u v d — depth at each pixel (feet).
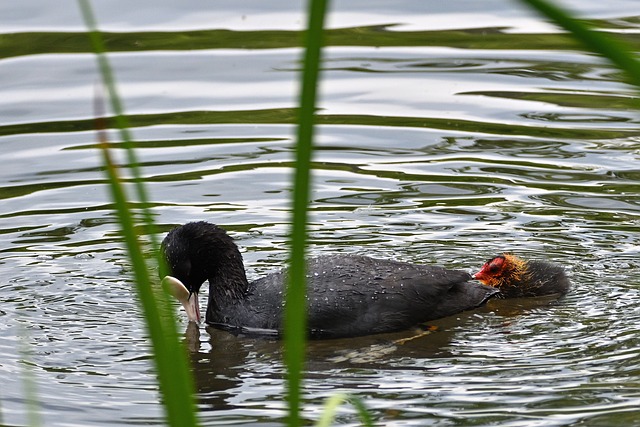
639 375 31.35
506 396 30.09
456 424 28.19
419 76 64.03
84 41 68.95
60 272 41.96
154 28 71.61
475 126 56.70
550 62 65.87
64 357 34.42
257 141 55.57
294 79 64.13
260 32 71.20
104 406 30.30
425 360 33.83
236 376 32.99
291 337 12.82
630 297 38.60
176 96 61.77
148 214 13.61
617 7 73.87
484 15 74.59
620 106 58.75
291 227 12.46
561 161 52.01
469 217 46.52
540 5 10.83
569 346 34.30
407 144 54.75
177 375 13.61
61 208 47.91
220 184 50.39
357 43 69.31
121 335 36.42
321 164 52.49
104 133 13.73
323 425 17.46
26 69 64.69
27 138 55.67
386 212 47.14
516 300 39.88
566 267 41.47
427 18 73.97
